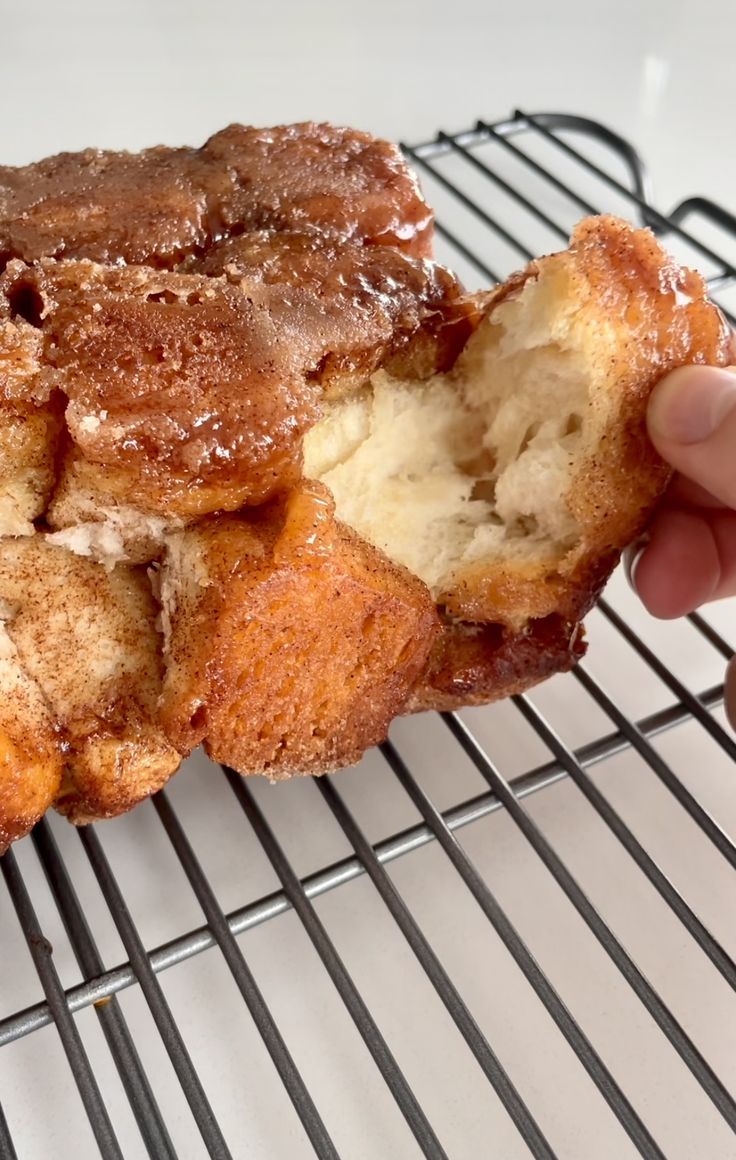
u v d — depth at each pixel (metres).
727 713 0.24
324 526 0.17
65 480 0.17
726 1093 0.18
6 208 0.19
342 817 0.21
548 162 0.42
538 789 0.22
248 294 0.18
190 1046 0.20
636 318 0.19
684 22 0.50
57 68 0.44
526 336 0.19
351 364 0.19
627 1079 0.20
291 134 0.22
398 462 0.20
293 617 0.18
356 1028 0.20
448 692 0.22
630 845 0.21
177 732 0.18
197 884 0.20
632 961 0.19
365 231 0.20
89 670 0.18
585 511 0.20
